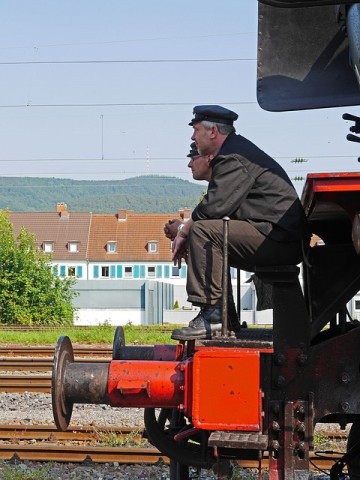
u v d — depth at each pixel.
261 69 10.98
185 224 9.78
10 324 68.44
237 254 9.28
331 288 9.59
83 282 99.00
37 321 69.75
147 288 98.69
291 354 9.01
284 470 8.83
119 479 12.39
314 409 8.91
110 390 9.05
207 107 9.84
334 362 8.94
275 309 9.09
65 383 9.11
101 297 99.06
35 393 19.64
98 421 16.78
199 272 9.24
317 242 10.97
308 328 9.03
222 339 8.70
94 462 13.28
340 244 10.16
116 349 10.52
